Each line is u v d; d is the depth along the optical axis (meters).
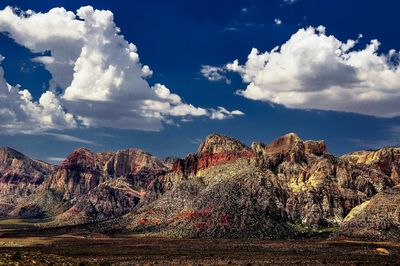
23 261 138.75
